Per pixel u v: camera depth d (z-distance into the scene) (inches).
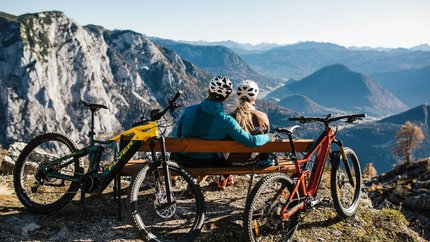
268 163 252.4
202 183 301.9
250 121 240.8
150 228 213.5
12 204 235.1
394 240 237.8
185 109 234.7
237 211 246.5
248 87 241.6
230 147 229.9
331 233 233.3
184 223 222.8
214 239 215.3
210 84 222.4
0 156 391.5
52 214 224.1
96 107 216.8
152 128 201.6
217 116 221.0
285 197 213.6
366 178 1611.7
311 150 227.3
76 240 197.6
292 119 251.0
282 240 211.2
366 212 261.1
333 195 238.4
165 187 198.7
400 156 3853.3
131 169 222.8
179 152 236.5
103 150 217.8
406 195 1145.4
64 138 224.1
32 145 224.8
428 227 918.4
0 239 190.5
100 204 244.8
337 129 241.6
